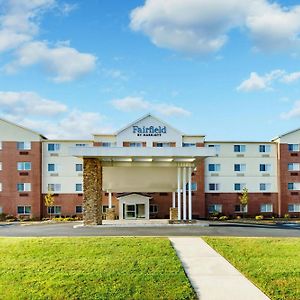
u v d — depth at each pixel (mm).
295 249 15102
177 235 19719
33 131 45562
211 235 19859
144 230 22688
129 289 10086
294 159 47250
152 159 28531
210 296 9680
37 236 19203
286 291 10008
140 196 37719
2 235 20031
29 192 45094
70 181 45812
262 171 47438
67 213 45531
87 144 45656
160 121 44719
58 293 9812
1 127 45344
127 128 44500
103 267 12070
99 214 27703
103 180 33781
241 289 10211
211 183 46906
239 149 47469
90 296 9641
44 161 45844
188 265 12711
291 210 46875
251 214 46844
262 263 12812
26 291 9953
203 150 26750
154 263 12555
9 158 45219
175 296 9617
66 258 13312
